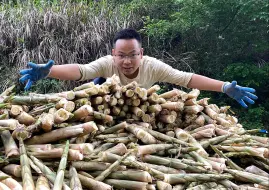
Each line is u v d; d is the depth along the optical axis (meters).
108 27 5.83
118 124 1.87
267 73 5.80
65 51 5.52
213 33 6.07
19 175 1.39
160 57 6.07
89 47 5.71
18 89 5.43
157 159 1.73
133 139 1.84
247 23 5.93
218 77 6.05
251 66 5.84
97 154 1.63
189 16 5.86
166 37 6.13
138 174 1.52
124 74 2.44
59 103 1.70
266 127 5.71
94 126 1.60
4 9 6.27
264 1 5.51
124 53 2.29
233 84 2.30
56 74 2.31
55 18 5.70
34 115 1.74
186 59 6.09
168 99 2.08
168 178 1.60
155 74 2.47
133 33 2.31
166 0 6.46
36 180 1.39
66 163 1.46
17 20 5.88
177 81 2.46
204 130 2.02
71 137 1.63
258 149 1.92
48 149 1.52
